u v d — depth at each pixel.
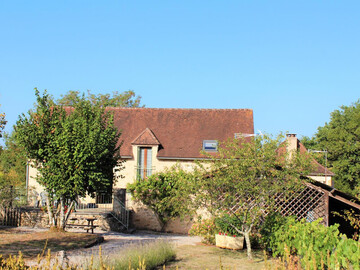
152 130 28.69
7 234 18.89
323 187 18.58
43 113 19.30
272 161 14.91
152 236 22.19
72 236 18.12
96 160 18.89
